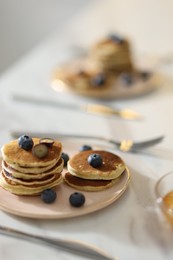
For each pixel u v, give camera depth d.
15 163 0.54
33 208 0.54
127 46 0.91
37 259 0.49
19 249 0.50
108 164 0.57
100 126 0.74
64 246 0.50
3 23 1.75
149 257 0.49
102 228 0.52
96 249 0.49
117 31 1.12
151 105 0.80
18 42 1.77
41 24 1.75
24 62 0.99
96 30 1.14
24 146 0.55
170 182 0.55
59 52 1.03
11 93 0.85
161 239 0.51
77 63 0.96
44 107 0.80
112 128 0.73
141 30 1.13
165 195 0.54
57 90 0.86
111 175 0.56
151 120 0.75
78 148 0.66
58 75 0.90
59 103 0.81
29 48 1.77
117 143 0.67
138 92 0.83
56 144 0.57
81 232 0.52
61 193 0.56
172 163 0.63
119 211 0.55
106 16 1.23
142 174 0.61
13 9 1.73
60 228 0.52
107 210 0.55
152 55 0.99
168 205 0.52
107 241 0.51
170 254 0.49
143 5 1.31
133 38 1.08
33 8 1.72
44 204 0.54
